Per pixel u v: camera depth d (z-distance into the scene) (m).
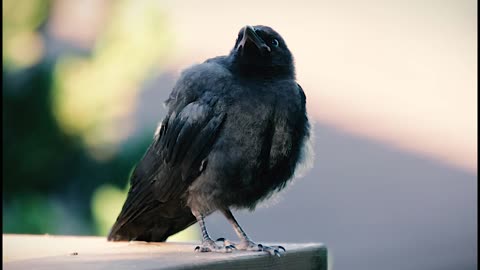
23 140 11.89
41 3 12.10
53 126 11.95
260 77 8.23
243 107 8.04
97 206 12.04
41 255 7.38
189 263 6.50
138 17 12.53
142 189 8.44
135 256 7.10
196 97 8.21
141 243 8.66
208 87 8.19
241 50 8.20
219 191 8.11
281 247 7.91
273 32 8.41
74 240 8.99
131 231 8.77
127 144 12.07
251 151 8.04
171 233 8.84
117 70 12.23
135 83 12.42
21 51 11.93
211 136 8.03
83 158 12.10
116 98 12.18
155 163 8.37
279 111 8.12
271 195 8.48
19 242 8.73
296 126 8.27
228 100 8.06
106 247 8.20
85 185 12.12
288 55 8.44
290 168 8.41
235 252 7.57
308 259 8.24
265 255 7.57
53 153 11.99
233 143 8.03
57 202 12.05
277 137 8.16
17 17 11.89
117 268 6.16
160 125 8.48
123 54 12.30
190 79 8.33
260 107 8.05
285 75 8.35
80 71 12.12
